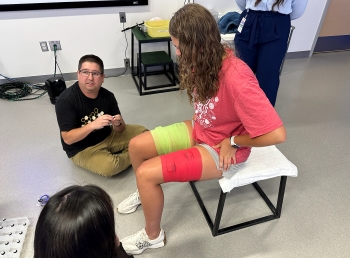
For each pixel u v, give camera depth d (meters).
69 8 2.55
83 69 1.48
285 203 1.61
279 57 1.99
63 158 1.91
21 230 1.39
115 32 2.82
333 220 1.51
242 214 1.54
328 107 2.60
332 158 1.96
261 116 0.92
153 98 2.70
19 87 2.76
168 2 2.78
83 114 1.62
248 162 1.28
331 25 3.62
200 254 1.33
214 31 0.91
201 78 0.97
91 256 0.56
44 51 2.72
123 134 1.87
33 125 2.25
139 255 1.33
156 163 1.12
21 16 2.48
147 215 1.20
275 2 1.79
